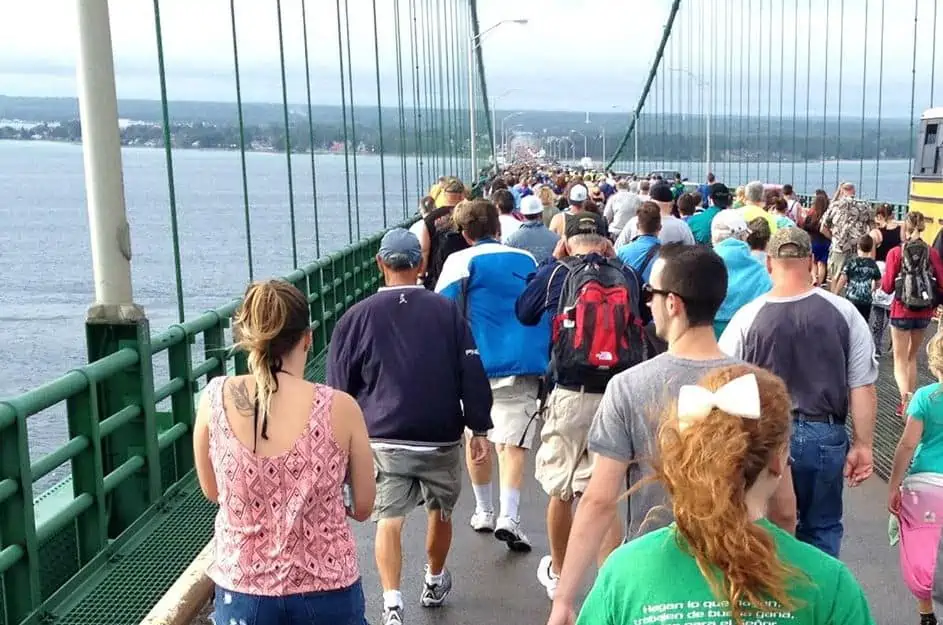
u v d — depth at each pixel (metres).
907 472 4.18
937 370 4.04
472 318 5.62
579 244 4.85
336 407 2.91
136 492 5.34
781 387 2.02
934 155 18.17
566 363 4.58
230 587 2.86
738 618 1.87
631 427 2.88
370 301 4.47
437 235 8.53
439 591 4.86
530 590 5.06
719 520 1.86
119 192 5.18
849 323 4.01
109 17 5.15
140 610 4.39
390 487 4.41
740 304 5.72
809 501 4.07
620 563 1.99
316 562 2.85
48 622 4.26
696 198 11.96
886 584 5.12
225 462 2.85
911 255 8.56
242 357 7.32
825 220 13.34
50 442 7.71
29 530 4.09
